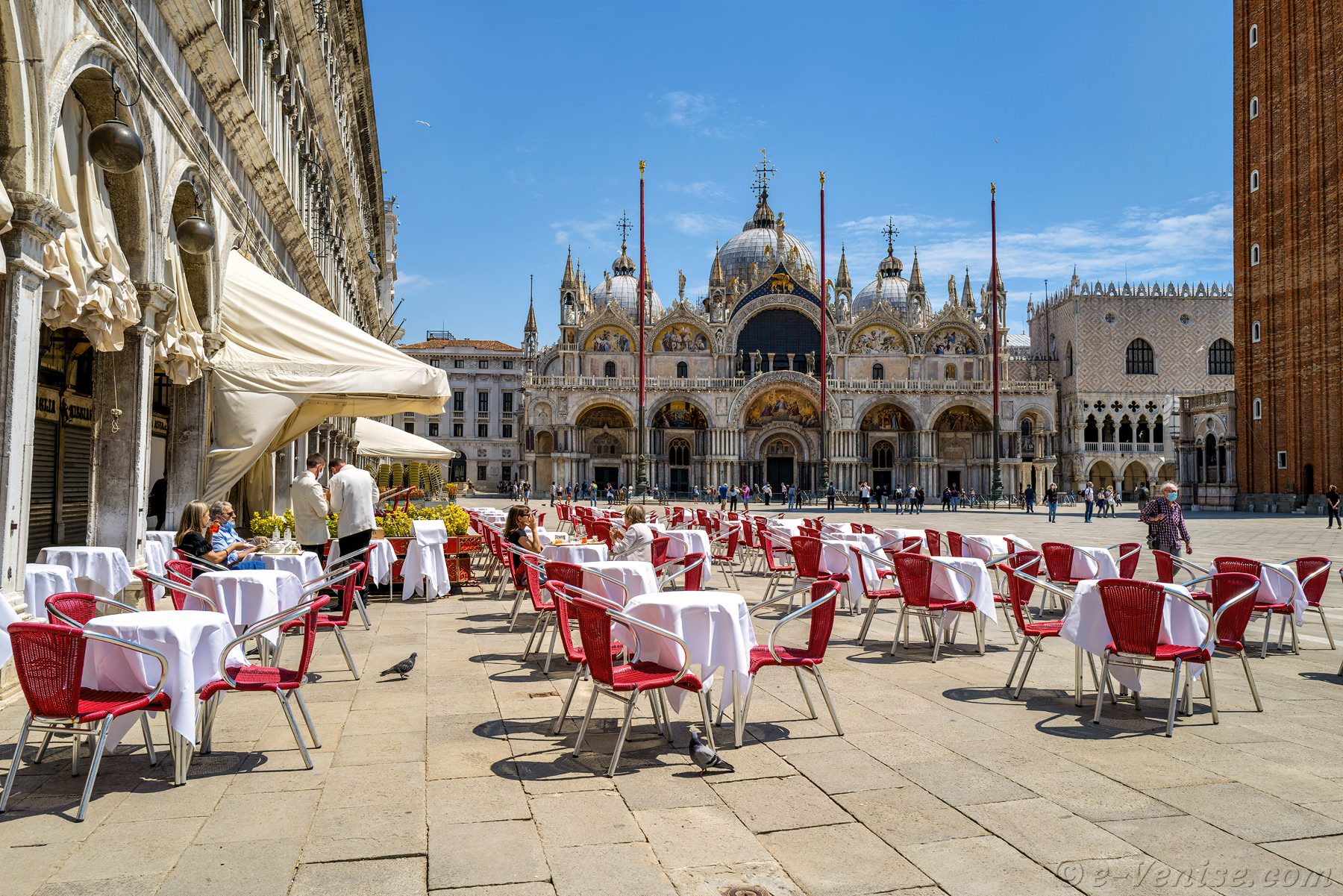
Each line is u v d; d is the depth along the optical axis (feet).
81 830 20.07
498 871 18.10
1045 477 304.50
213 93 49.06
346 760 25.11
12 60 27.35
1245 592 30.27
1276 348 197.77
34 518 52.08
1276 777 23.90
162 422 72.54
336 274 116.37
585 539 67.21
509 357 378.12
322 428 99.14
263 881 17.58
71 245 32.78
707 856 18.81
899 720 29.58
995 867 18.31
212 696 25.27
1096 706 30.71
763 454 309.22
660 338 306.76
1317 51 185.88
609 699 32.30
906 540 58.23
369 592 60.18
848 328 312.29
